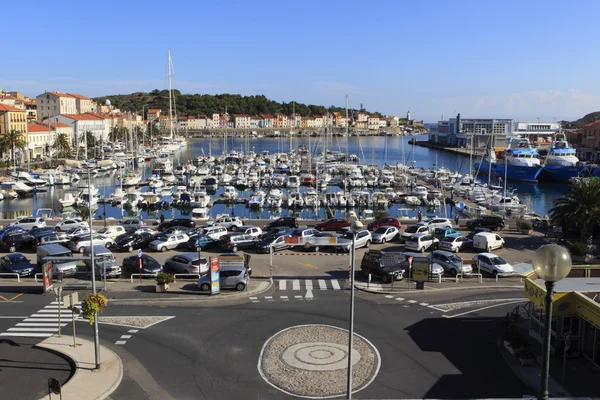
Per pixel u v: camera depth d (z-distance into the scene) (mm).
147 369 27391
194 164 169125
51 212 93750
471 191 109062
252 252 55906
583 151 182625
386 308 37344
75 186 127812
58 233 60219
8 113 156750
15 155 147875
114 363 27672
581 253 50094
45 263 40750
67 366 27594
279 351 29719
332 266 49625
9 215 92375
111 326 33469
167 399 24391
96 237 56562
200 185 122312
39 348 29859
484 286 42875
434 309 37156
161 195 107750
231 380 26297
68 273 44875
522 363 27906
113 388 25172
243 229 61781
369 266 44906
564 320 28906
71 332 32312
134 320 34562
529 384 26000
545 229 67688
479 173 166875
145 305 37719
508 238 62875
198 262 45406
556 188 137125
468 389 25516
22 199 112062
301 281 44344
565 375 26906
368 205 101438
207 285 41031
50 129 178750
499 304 38312
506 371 27438
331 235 57406
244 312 36281
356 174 138625
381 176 133000
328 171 148750
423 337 31922
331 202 101938
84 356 28484
